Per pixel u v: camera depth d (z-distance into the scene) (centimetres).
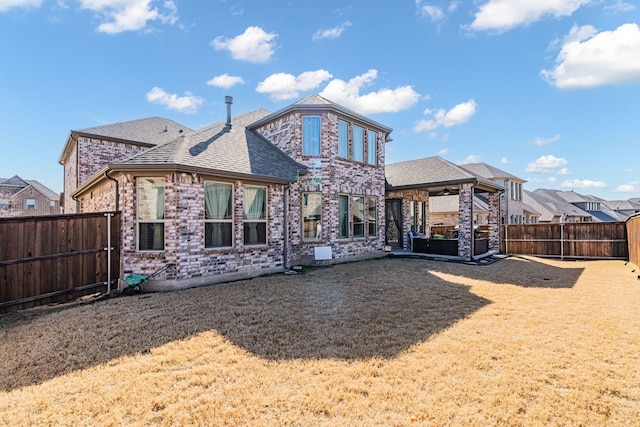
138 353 432
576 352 427
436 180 1415
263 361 405
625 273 1074
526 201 3872
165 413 300
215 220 905
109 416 297
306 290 775
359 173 1332
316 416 296
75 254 726
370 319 565
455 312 608
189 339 477
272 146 1291
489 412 300
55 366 399
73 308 641
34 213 4200
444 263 1250
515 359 407
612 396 327
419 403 314
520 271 1110
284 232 1063
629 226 1351
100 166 1475
